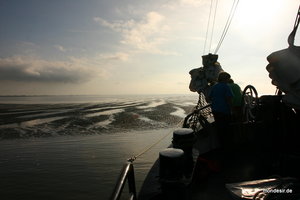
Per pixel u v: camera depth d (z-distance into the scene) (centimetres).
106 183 1216
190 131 396
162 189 318
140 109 6056
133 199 277
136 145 2073
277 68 363
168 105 7806
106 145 2094
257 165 514
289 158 441
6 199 1040
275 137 509
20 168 1481
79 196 1066
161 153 322
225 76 602
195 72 1041
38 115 4691
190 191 410
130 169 275
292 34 370
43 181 1249
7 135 2666
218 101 583
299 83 337
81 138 2453
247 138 616
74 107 7194
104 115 4572
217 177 473
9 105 8856
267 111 516
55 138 2477
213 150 620
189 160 384
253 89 646
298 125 461
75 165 1520
